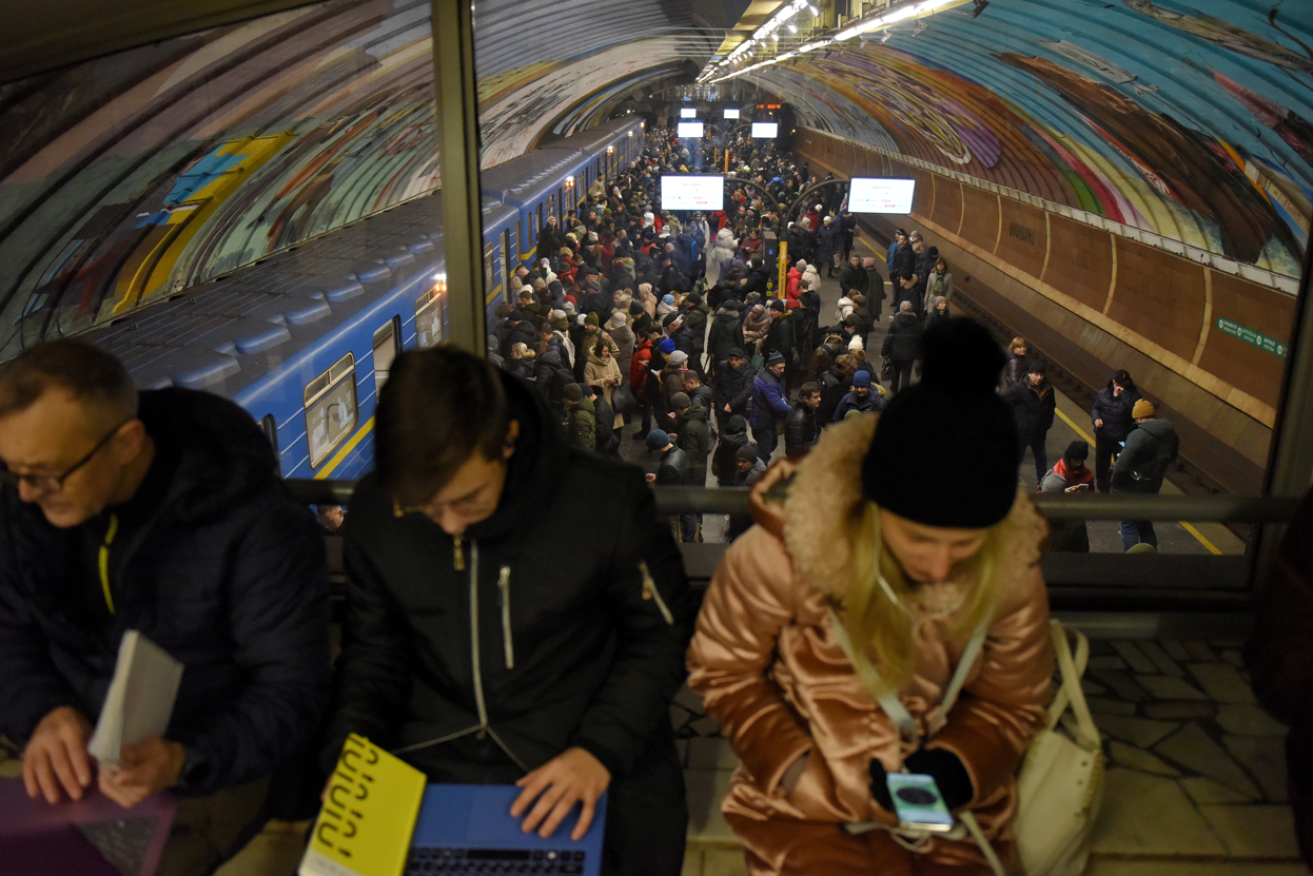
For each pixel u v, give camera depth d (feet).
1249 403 39.58
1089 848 7.32
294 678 6.22
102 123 21.42
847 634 5.51
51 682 6.31
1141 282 51.70
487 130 64.13
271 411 23.00
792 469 5.64
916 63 58.90
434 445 4.72
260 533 6.14
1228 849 7.48
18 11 9.15
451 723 6.32
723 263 75.36
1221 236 41.55
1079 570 11.46
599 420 35.04
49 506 5.55
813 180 125.29
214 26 10.14
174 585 6.12
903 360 44.52
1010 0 32.76
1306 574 6.46
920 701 5.73
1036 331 66.23
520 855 5.38
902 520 4.85
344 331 28.30
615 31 51.47
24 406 5.23
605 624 6.65
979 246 86.48
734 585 5.79
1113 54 34.19
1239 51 26.96
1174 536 34.78
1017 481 4.72
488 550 5.93
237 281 31.09
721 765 8.46
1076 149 51.96
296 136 34.47
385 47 28.60
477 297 10.16
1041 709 5.87
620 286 60.13
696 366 45.55
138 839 5.64
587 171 91.45
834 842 5.64
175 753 5.54
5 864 5.43
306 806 6.67
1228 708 9.29
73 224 25.80
